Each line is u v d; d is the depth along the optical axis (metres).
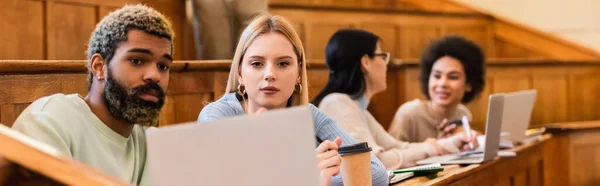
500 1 5.16
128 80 1.36
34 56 2.52
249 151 1.12
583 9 4.93
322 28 3.93
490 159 2.38
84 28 2.71
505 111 2.60
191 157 1.06
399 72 3.39
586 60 4.22
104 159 1.39
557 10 5.01
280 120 1.15
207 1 2.85
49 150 0.99
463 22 4.58
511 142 2.72
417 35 4.35
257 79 1.60
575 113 4.17
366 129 2.28
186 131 1.06
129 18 1.36
